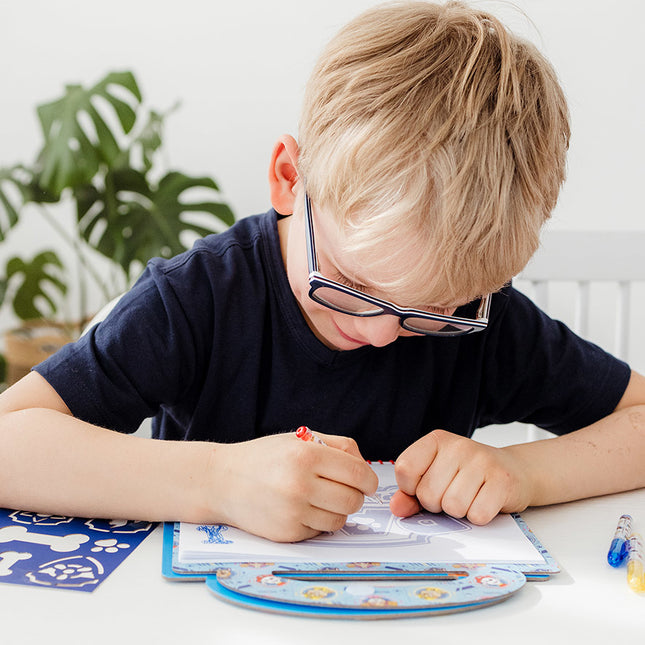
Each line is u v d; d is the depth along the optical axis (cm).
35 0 226
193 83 219
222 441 87
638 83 186
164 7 218
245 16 214
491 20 67
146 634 45
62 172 190
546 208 66
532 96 62
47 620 47
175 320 81
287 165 76
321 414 88
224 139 220
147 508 61
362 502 60
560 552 60
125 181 203
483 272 60
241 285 85
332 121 62
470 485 64
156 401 82
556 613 50
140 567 54
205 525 61
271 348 86
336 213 61
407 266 59
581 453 75
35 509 63
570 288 190
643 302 188
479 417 97
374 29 65
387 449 90
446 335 71
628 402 90
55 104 195
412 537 61
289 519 58
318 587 51
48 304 229
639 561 55
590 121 188
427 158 57
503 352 93
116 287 226
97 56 225
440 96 59
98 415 75
